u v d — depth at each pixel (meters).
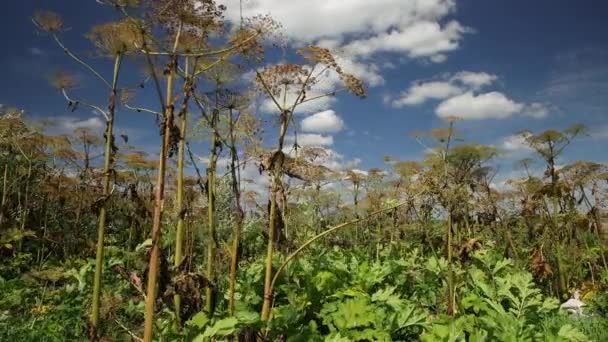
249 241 10.00
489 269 8.12
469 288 7.88
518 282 7.04
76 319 6.78
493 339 5.23
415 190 7.34
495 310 6.36
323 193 11.50
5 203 12.11
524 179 10.86
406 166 8.46
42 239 11.27
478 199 9.73
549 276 9.29
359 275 7.80
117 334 5.71
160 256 3.75
